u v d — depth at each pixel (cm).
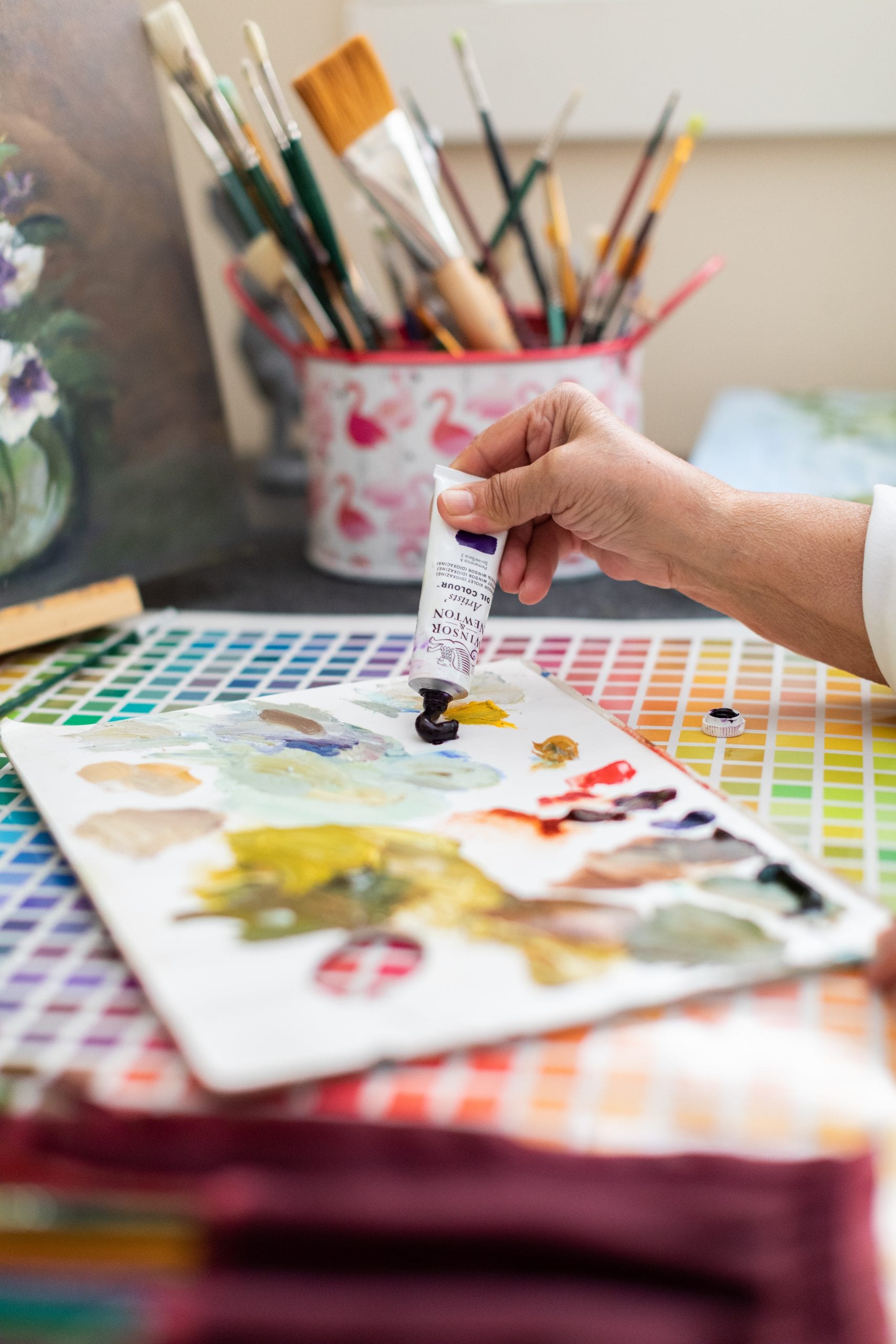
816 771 50
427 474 73
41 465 68
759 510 54
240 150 72
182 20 72
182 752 50
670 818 44
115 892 39
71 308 69
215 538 79
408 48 103
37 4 66
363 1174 29
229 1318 26
